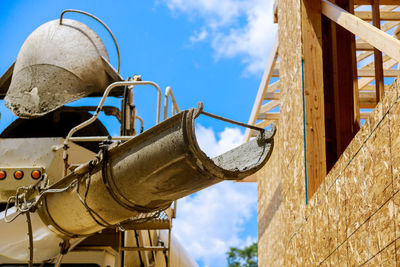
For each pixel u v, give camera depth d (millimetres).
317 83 6586
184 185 4809
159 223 6855
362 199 4520
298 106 6797
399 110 3834
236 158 4984
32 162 6582
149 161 4762
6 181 6449
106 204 5273
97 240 6637
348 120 6887
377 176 4211
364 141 4516
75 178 5445
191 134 4492
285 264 7613
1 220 6078
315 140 6461
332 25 7012
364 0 7039
